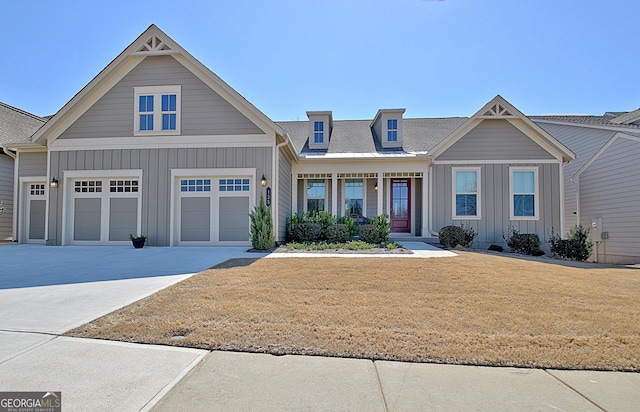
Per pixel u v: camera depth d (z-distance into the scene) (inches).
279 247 426.9
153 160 464.1
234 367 114.8
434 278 241.8
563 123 674.8
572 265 324.2
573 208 634.8
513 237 476.7
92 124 470.9
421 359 120.0
